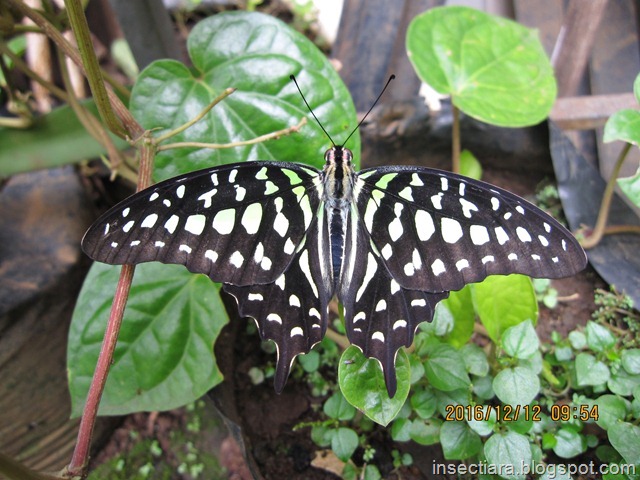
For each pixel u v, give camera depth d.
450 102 0.14
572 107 0.14
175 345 0.10
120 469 0.13
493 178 0.14
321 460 0.11
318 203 0.09
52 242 0.12
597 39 0.16
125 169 0.12
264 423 0.12
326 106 0.10
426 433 0.10
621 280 0.12
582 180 0.13
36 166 0.13
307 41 0.10
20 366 0.12
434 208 0.09
